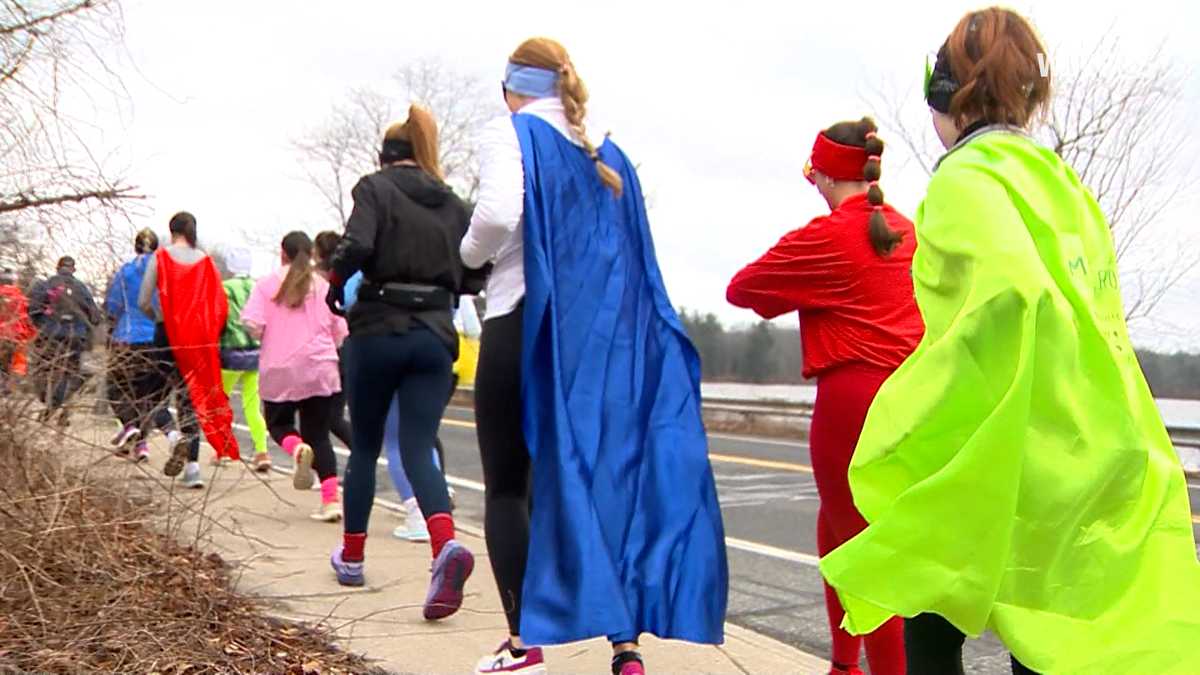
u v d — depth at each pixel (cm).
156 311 620
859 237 338
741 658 425
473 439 1415
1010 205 227
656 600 335
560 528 331
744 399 1988
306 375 669
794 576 620
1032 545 217
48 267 400
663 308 372
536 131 356
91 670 335
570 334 347
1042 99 255
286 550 564
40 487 380
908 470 226
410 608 460
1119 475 220
